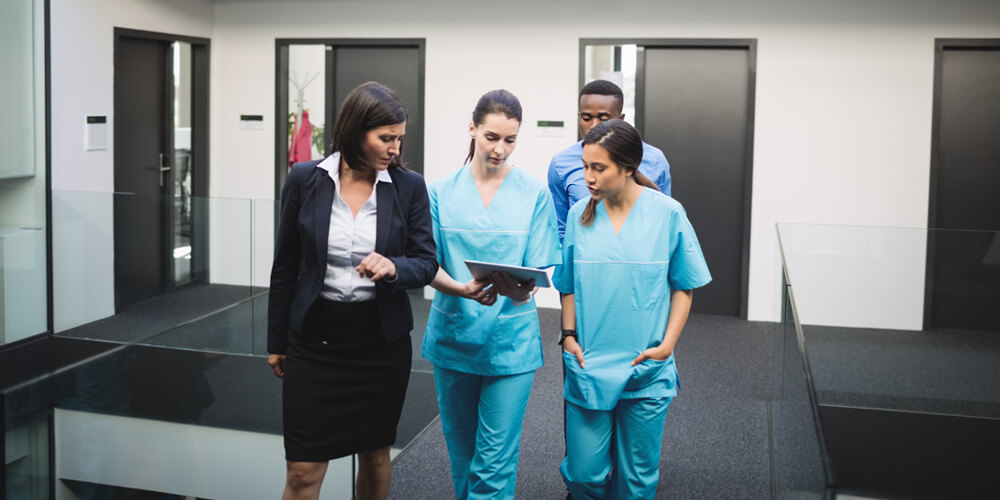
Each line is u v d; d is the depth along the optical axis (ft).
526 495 12.90
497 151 10.11
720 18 25.00
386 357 8.86
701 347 22.17
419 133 27.20
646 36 25.41
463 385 10.73
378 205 8.65
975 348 17.34
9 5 20.54
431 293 17.49
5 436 11.59
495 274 9.46
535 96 26.23
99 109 23.76
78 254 21.43
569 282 10.82
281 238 8.78
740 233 25.80
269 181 28.32
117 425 14.39
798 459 9.26
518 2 26.07
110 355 14.23
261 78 28.09
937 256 17.24
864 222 24.86
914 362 17.57
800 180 25.07
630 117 25.89
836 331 17.72
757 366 20.39
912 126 24.41
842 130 24.73
